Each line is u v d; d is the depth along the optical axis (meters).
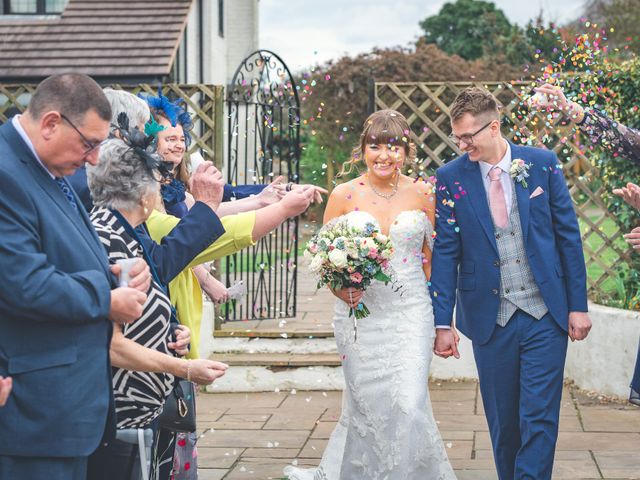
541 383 3.95
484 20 36.22
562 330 4.00
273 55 7.69
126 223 3.02
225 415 6.29
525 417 3.95
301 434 5.80
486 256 4.06
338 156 16.22
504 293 4.04
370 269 4.19
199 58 16.19
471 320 4.12
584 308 4.03
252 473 5.05
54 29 12.82
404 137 4.45
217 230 3.13
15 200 2.50
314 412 6.33
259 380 6.96
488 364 4.10
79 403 2.57
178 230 3.11
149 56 12.01
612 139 4.33
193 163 4.07
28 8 13.45
